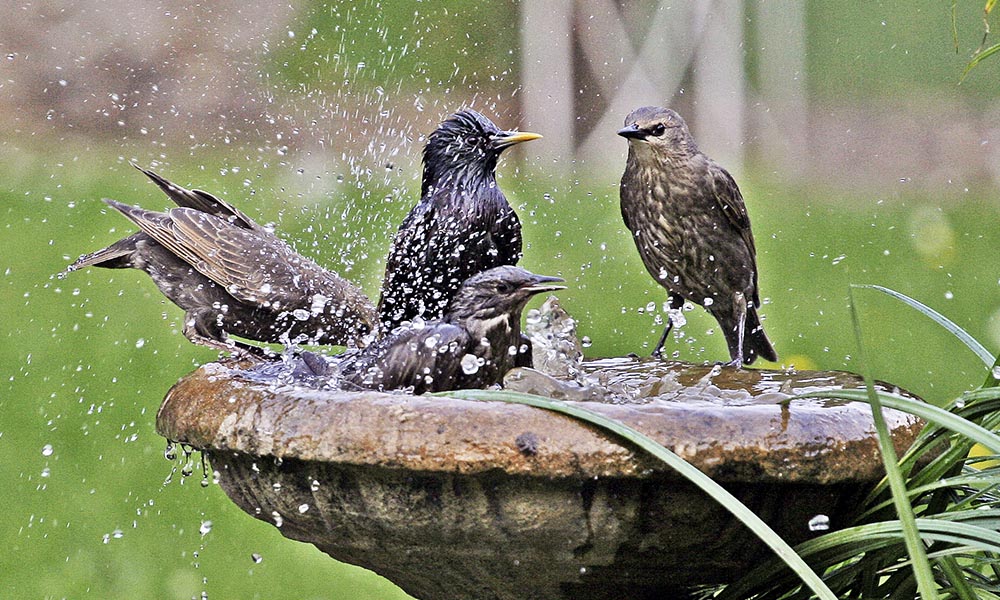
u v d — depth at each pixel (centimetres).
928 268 1878
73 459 1248
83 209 1908
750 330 949
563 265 1708
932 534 498
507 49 2341
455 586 561
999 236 2042
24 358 1423
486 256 905
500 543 509
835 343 1600
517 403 489
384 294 905
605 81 2388
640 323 1509
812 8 2744
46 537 1144
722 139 2431
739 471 484
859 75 2744
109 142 2275
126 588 1098
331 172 2003
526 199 2017
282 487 527
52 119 2258
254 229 891
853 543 524
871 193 2319
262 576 1120
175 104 2312
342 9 2358
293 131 2186
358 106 2234
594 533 498
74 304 1559
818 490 510
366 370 605
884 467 505
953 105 2720
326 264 1361
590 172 2253
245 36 2370
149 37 2394
